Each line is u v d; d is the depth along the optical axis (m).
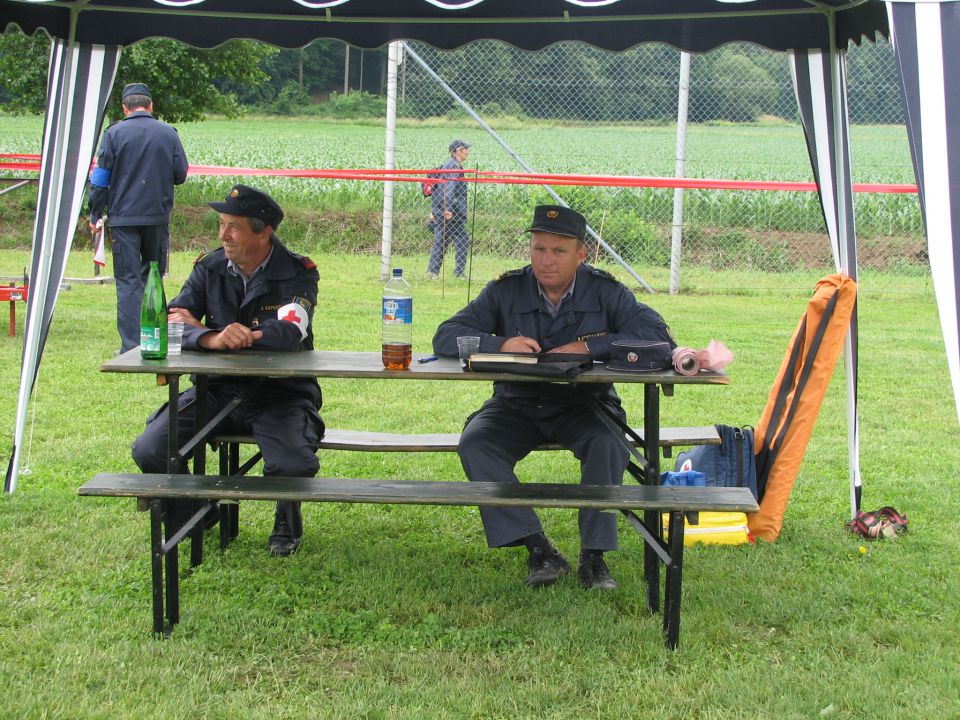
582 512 4.14
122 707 3.14
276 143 32.94
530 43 5.65
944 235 3.38
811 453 6.30
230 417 4.41
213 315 4.49
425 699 3.26
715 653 3.62
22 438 5.10
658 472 3.98
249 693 3.25
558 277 4.26
